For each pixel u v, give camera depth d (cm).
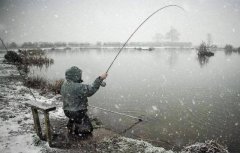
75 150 493
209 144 512
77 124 552
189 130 698
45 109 476
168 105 976
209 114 855
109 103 995
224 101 1048
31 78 1407
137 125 728
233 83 1508
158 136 646
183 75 1877
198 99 1077
